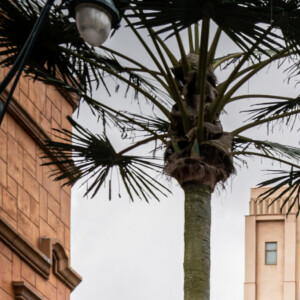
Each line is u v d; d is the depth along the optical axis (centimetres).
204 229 1562
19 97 2352
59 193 2550
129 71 1675
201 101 1540
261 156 1641
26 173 2366
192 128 1573
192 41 1689
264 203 6994
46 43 1563
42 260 2342
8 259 2209
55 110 2553
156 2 1341
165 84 1638
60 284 2500
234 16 1350
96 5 1280
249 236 6944
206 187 1572
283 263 6862
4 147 2267
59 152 1652
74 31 1573
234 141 1797
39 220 2412
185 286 1546
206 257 1555
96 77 1631
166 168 1584
